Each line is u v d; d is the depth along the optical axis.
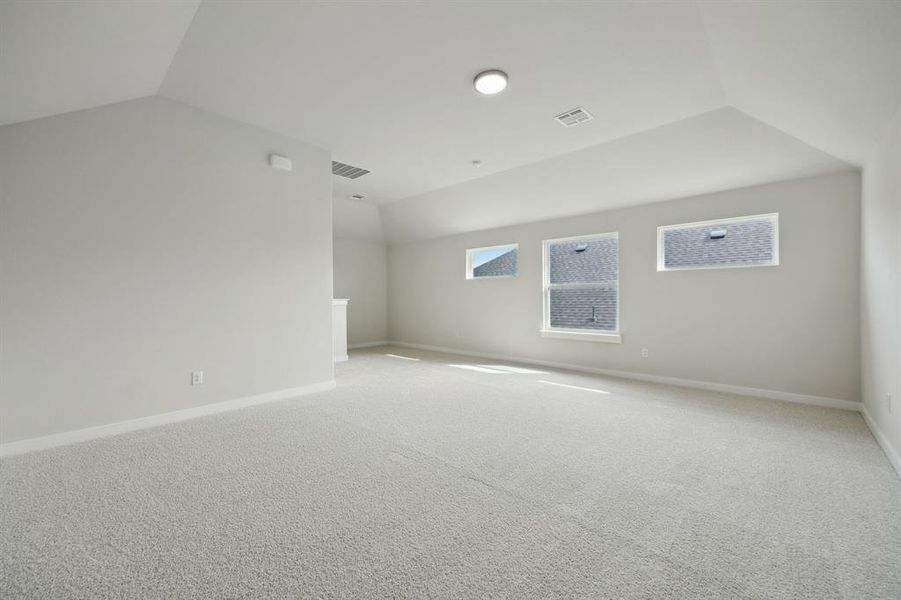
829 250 3.58
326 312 4.23
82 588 1.38
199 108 3.29
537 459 2.45
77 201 2.75
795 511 1.86
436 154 4.28
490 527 1.74
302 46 2.41
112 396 2.89
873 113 2.33
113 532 1.70
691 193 4.30
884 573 1.44
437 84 2.86
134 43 2.20
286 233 3.88
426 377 4.92
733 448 2.62
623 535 1.68
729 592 1.35
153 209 3.08
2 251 2.50
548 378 4.84
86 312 2.79
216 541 1.64
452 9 2.08
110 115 2.88
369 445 2.68
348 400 3.83
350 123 3.54
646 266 4.72
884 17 1.55
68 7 1.71
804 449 2.60
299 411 3.46
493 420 3.21
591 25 2.20
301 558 1.54
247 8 2.06
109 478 2.19
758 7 1.81
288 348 3.91
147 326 3.05
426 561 1.51
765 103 2.85
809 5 1.66
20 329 2.55
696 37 2.29
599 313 5.30
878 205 2.74
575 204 5.10
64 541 1.64
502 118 3.39
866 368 3.21
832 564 1.49
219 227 3.43
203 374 3.34
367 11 2.09
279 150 3.80
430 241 7.41
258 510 1.88
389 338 8.36
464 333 6.89
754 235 4.07
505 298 6.27
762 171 3.74
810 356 3.68
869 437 2.81
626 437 2.83
